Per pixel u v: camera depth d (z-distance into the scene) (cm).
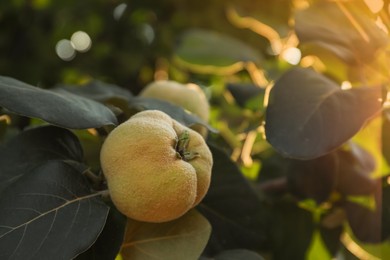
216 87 115
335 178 69
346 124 54
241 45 94
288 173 70
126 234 52
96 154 58
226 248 60
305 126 53
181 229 52
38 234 44
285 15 125
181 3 151
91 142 58
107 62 153
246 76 98
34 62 141
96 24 152
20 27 140
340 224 74
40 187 46
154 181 46
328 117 54
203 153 49
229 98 87
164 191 46
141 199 46
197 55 93
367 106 56
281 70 94
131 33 156
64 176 48
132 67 154
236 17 108
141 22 157
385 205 69
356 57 69
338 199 74
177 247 52
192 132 50
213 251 59
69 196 47
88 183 49
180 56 94
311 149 52
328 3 73
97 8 151
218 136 78
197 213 53
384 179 70
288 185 70
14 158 51
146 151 46
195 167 48
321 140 53
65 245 44
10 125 70
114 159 47
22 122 70
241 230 60
